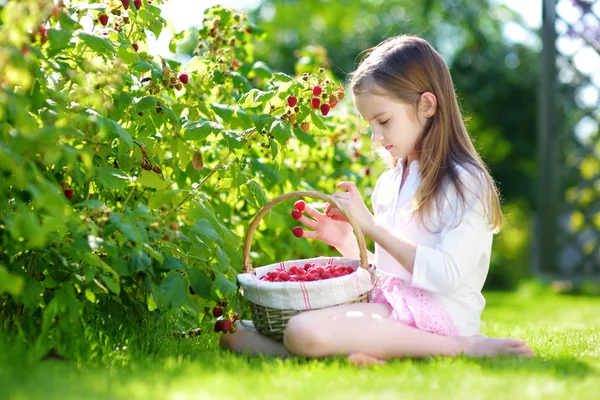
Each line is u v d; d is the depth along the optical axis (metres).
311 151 3.38
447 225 2.12
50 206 1.64
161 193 2.20
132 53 2.16
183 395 1.49
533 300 5.91
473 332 2.18
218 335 2.57
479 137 11.09
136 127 2.43
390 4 12.60
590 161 6.33
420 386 1.60
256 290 2.05
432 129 2.23
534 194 11.22
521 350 2.08
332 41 12.51
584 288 6.59
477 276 2.20
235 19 3.01
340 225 2.39
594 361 2.08
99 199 2.37
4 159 1.59
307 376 1.70
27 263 2.13
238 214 3.08
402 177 2.32
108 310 2.30
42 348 1.88
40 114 1.96
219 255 2.14
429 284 2.07
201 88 2.69
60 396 1.44
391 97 2.21
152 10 2.44
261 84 3.32
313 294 2.01
